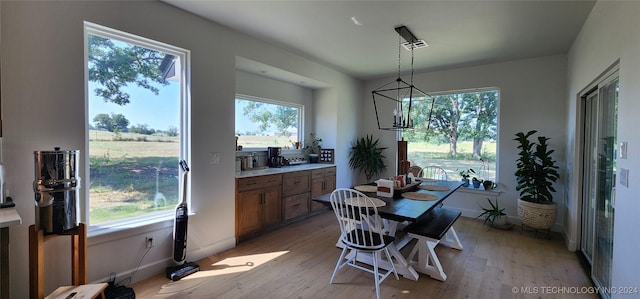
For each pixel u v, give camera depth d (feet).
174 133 8.83
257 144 13.97
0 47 5.68
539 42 10.68
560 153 12.17
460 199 14.69
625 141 5.77
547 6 7.83
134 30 7.47
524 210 11.53
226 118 9.93
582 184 9.89
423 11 8.28
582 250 9.77
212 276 8.12
